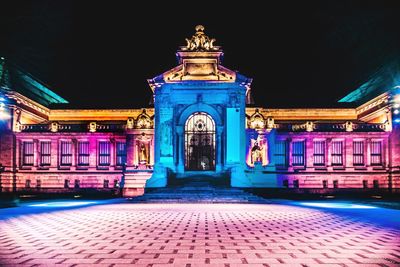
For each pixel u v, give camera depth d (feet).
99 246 43.75
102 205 110.52
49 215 79.92
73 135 196.34
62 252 40.50
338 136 190.39
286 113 209.77
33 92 214.28
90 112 216.74
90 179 195.21
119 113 214.90
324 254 39.40
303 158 192.65
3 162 189.06
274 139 178.91
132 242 46.24
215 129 167.84
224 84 165.17
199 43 167.84
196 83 165.37
